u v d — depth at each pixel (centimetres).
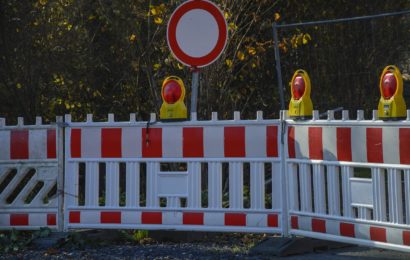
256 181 2912
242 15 3894
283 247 2736
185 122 2964
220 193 2936
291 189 2853
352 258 2666
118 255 2739
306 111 2800
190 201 2961
